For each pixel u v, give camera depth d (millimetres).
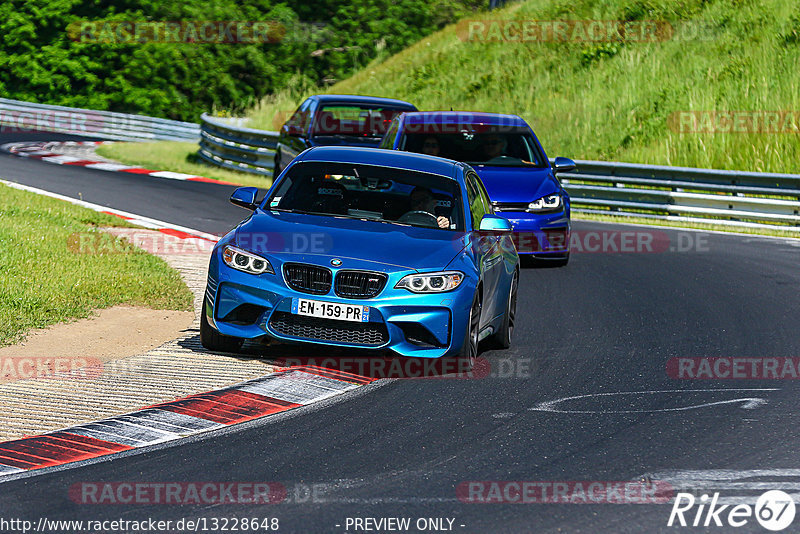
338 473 20984
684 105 99000
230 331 29391
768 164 84438
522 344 34750
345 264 28844
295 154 66438
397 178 33656
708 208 70062
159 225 57031
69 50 154625
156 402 25719
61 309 34625
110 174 80625
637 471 21609
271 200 33219
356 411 25734
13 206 53812
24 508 18531
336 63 168000
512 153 52344
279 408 25781
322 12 178000
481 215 35062
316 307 28531
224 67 162625
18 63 152125
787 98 94062
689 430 24797
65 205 59375
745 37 110125
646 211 74812
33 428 23344
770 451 23234
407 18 175125
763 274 50250
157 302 37594
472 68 126375
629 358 32750
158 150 103438
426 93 124312
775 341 35688
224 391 26938
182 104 158875
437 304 28984
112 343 31531
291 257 29109
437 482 20578
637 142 96062
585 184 77250
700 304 42406
